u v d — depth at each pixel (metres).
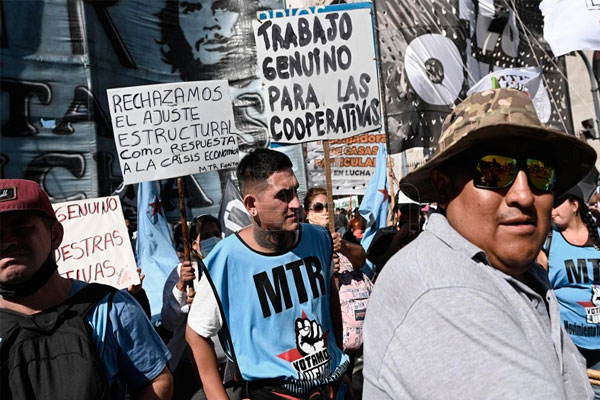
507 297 0.93
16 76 6.75
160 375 1.73
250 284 2.31
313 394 2.28
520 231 0.99
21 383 1.45
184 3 7.76
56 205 3.58
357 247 3.56
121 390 1.69
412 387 0.83
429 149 5.87
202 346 2.30
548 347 0.93
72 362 1.50
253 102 7.87
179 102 3.78
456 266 0.91
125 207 7.35
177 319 3.34
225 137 3.92
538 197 1.01
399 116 5.82
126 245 3.65
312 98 3.43
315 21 3.44
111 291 1.71
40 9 6.89
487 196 1.01
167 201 7.16
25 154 6.77
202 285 2.31
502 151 1.01
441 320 0.83
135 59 7.47
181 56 7.73
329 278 2.58
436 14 6.04
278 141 3.41
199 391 3.20
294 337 2.32
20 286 1.58
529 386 0.73
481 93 1.06
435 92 5.96
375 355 0.93
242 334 2.27
